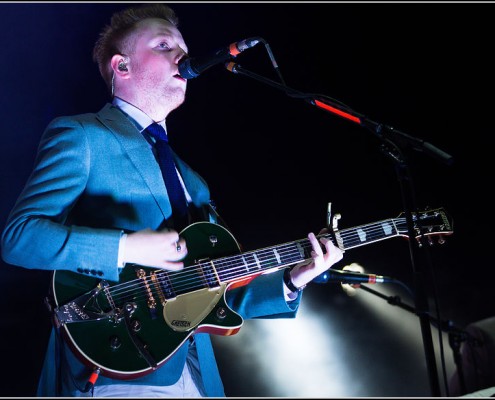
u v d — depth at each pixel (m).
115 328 2.07
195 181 2.69
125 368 2.02
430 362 1.97
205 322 2.21
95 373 2.00
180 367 2.16
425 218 2.63
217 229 2.42
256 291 2.52
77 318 2.04
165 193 2.37
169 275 2.23
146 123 2.56
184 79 2.63
